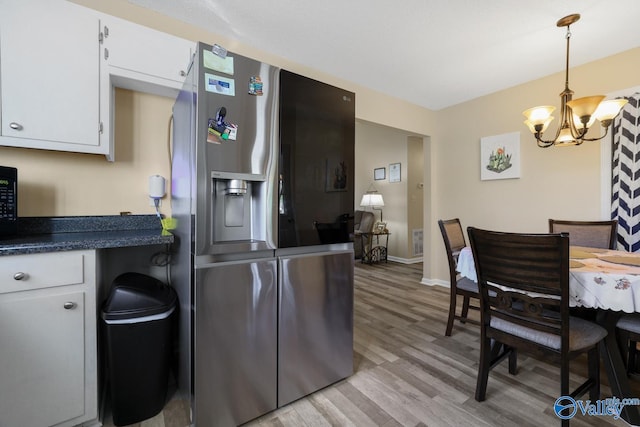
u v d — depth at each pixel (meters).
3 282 1.04
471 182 3.44
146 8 1.84
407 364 1.86
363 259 5.41
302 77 1.48
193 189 1.21
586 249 1.91
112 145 1.59
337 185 1.63
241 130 1.29
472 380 1.68
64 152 1.62
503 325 1.41
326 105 1.58
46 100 1.34
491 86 3.07
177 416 1.38
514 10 1.84
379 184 5.90
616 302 1.20
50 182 1.58
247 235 1.45
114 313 1.29
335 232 1.62
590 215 2.51
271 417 1.37
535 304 1.27
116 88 1.75
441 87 3.10
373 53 2.40
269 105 1.37
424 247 3.90
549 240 1.15
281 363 1.41
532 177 2.90
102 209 1.72
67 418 1.18
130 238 1.32
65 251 1.16
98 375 1.30
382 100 3.24
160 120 1.89
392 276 4.33
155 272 1.86
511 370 1.74
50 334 1.13
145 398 1.35
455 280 2.26
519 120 3.01
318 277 1.53
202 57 1.19
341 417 1.37
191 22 1.99
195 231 1.17
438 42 2.23
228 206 1.39
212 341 1.21
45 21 1.34
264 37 2.18
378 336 2.28
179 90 1.73
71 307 1.18
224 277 1.23
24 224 1.51
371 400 1.50
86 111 1.44
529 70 2.70
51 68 1.35
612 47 2.29
